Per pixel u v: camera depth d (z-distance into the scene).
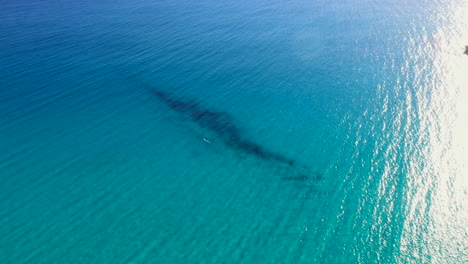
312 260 26.28
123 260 26.94
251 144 37.91
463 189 30.75
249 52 57.78
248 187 32.69
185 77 51.53
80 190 33.12
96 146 38.53
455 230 27.53
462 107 40.56
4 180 34.28
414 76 47.22
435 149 35.12
